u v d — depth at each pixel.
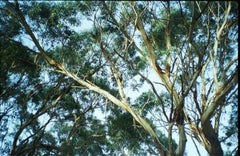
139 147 23.64
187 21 16.16
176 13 16.23
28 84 23.75
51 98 24.03
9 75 22.92
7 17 21.38
